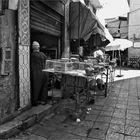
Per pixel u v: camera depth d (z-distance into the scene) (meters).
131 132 3.41
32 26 4.29
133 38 20.55
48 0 4.78
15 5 3.45
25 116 3.72
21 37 3.66
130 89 7.51
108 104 5.21
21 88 3.79
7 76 3.39
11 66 3.48
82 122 3.86
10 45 3.41
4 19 3.22
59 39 6.09
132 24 20.75
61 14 5.81
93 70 4.12
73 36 6.45
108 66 6.31
